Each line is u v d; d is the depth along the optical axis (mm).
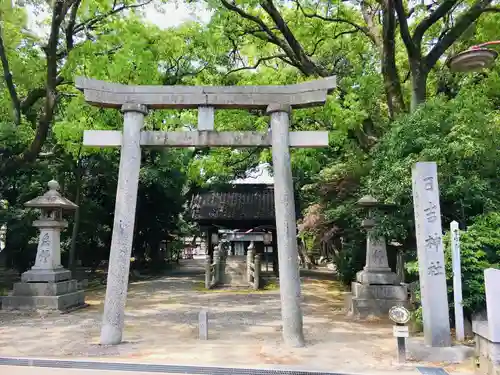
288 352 7102
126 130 8047
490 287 5695
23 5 12055
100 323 10078
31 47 13594
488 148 8227
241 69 14844
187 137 8156
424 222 7332
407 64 15250
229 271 19281
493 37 11750
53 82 11727
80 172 19141
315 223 16766
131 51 11016
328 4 14016
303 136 8227
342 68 15219
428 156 8180
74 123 11852
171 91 8219
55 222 12203
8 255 20359
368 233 11297
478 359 6180
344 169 13602
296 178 21188
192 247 46375
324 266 30391
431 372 5965
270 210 22656
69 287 12492
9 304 11531
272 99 8227
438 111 8867
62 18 11195
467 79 12133
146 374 5918
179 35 14406
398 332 6430
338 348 7422
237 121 13805
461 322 7414
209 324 9953
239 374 5980
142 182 22766
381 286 10781
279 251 7754
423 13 13812
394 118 10953
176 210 26500
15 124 12070
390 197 9023
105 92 8109
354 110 11094
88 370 6078
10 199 19984
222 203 23641
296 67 13828
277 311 12055
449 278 7809
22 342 7961
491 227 7941
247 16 12562
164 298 14992
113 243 7777
